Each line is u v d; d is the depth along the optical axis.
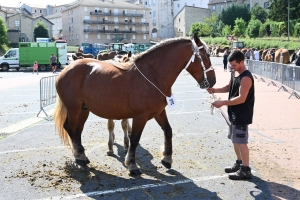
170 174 6.04
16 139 8.50
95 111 6.05
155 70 5.72
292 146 7.64
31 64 38.41
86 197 5.13
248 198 5.03
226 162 6.64
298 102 13.80
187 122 10.38
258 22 67.31
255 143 7.92
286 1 61.59
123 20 93.81
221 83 21.06
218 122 10.37
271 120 10.43
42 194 5.24
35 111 12.55
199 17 92.62
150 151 7.43
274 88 18.64
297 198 5.01
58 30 106.44
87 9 89.25
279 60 27.06
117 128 9.74
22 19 85.38
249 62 26.81
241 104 5.48
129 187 5.48
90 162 6.72
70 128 6.44
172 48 5.73
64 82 6.29
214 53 57.34
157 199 5.04
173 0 104.12
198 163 6.60
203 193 5.23
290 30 59.47
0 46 62.31
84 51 55.28
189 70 5.77
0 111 12.59
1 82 24.56
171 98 5.71
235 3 87.19
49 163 6.66
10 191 5.34
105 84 5.84
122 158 7.00
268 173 6.01
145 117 5.73
